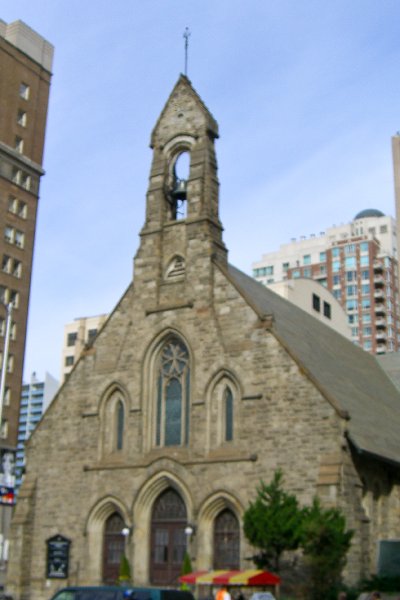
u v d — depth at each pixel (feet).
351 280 635.66
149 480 143.54
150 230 160.76
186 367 148.77
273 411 135.33
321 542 113.29
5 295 307.58
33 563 152.25
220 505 136.15
